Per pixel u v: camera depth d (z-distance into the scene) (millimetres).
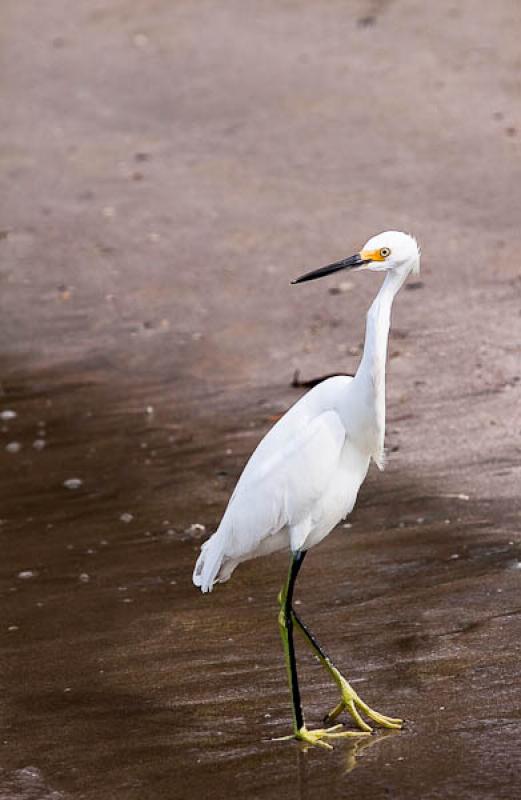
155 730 8398
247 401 14016
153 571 10695
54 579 10703
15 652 9555
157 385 14758
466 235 17188
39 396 14797
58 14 27828
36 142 22219
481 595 9625
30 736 8430
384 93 22047
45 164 21359
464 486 11500
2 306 17188
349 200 18703
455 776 7551
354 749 7957
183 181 20141
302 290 16422
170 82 23734
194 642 9484
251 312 16078
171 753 8117
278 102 22297
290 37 24859
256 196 19281
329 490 8422
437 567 10156
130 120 22609
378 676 8750
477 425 12578
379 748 7941
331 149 20453
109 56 25266
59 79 24609
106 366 15398
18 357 15891
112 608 10117
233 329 15719
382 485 11742
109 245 18453
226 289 16750
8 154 21859
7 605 10297
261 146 20906
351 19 25250
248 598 10102
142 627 9773
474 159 19469
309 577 10289
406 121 20984
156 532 11438
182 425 13695
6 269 18156
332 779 7664
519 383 13305
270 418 13555
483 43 23484
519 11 24625
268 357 14914
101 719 8570
